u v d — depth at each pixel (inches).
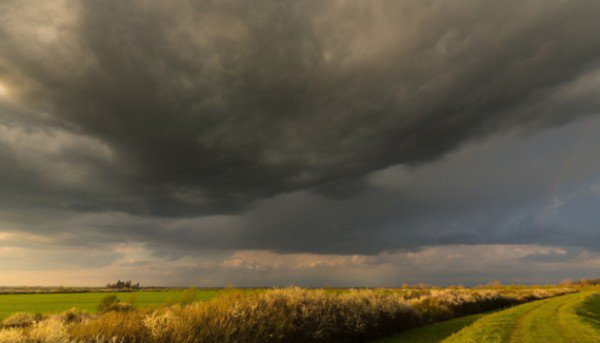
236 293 725.9
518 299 1782.7
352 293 921.5
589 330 664.4
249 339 560.1
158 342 494.3
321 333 663.1
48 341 409.1
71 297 2994.6
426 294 1752.0
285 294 764.0
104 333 469.1
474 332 705.6
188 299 866.1
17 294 3656.5
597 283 3538.4
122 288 5664.4
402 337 792.9
